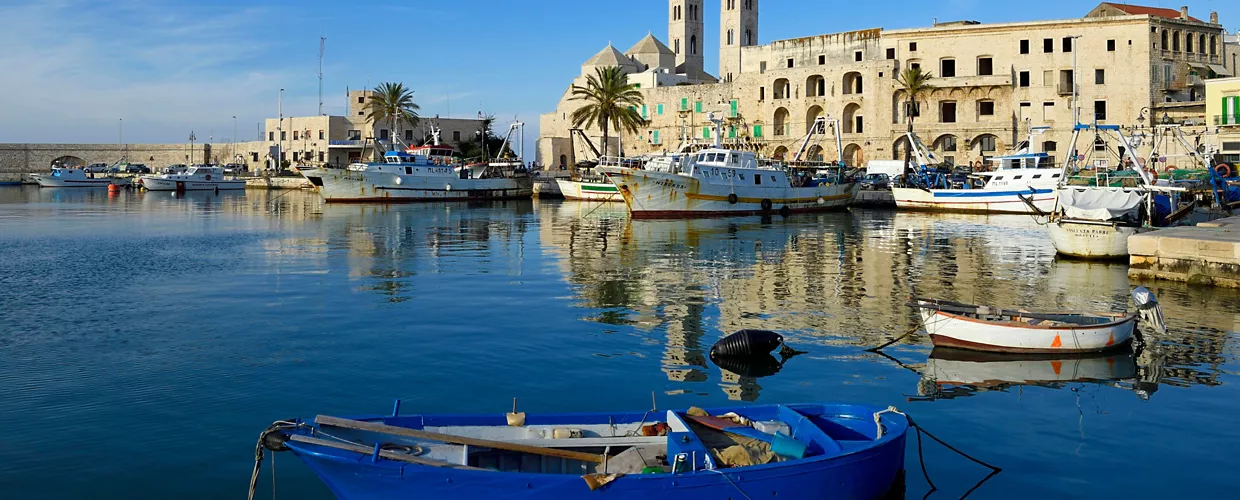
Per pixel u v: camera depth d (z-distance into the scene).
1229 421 14.59
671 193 61.44
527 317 23.34
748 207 65.31
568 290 28.05
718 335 21.09
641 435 11.55
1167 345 19.86
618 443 11.31
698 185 62.44
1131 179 53.56
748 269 33.59
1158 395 16.05
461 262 35.53
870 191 78.62
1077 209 36.53
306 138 140.50
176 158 159.88
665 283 29.69
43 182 125.62
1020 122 89.50
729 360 18.61
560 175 103.12
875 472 11.16
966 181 75.62
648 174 60.06
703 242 44.78
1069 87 87.44
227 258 36.66
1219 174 56.81
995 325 18.92
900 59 93.81
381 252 39.31
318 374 17.44
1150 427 14.28
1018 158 69.62
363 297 26.52
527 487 9.95
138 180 114.94
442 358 18.72
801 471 10.52
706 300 26.19
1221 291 27.12
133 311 24.09
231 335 21.00
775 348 19.41
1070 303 25.95
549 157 126.19
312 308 24.59
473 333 21.27
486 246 42.28
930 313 19.58
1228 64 97.62
